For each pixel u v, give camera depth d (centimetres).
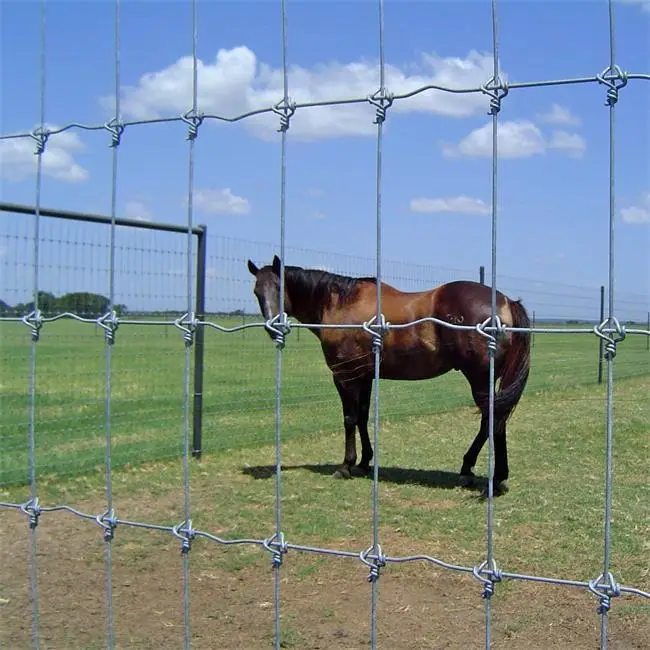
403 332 607
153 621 362
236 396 1048
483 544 478
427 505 568
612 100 171
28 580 412
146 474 658
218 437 817
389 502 576
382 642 339
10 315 550
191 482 637
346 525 518
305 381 1209
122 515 541
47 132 243
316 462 727
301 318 661
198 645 336
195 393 726
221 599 389
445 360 599
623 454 760
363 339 627
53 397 935
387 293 632
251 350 1159
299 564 438
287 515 542
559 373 1596
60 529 502
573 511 546
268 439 823
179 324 221
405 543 481
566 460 730
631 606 378
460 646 335
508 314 560
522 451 776
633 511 547
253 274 670
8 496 578
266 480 647
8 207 545
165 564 439
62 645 332
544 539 486
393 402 1132
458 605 380
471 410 1075
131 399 910
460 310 578
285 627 355
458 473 679
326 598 390
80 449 718
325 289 648
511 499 580
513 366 543
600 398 1220
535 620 362
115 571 428
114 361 1064
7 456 684
